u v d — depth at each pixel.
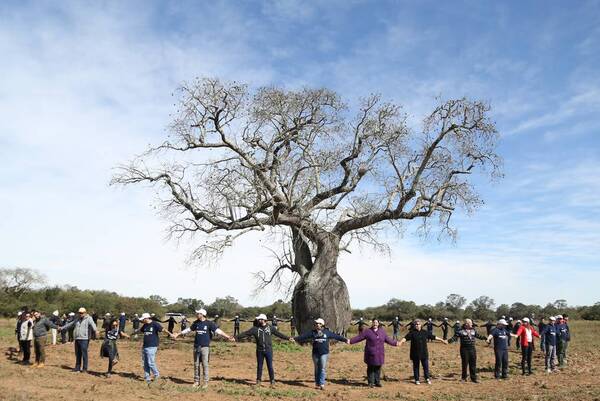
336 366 20.61
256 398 13.12
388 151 30.25
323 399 13.28
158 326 15.10
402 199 29.75
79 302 73.19
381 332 15.59
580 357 23.91
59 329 17.31
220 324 52.38
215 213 28.56
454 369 19.75
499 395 14.01
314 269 30.12
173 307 82.56
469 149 29.70
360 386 15.52
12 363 17.95
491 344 30.25
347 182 30.97
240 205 28.16
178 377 16.44
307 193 29.92
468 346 16.52
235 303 80.06
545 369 19.45
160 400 12.48
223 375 17.30
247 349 25.62
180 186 28.27
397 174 30.36
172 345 26.92
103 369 17.80
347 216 31.72
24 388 13.16
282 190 30.16
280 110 29.52
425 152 30.30
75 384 14.15
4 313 65.75
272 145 29.39
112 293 80.88
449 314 79.81
